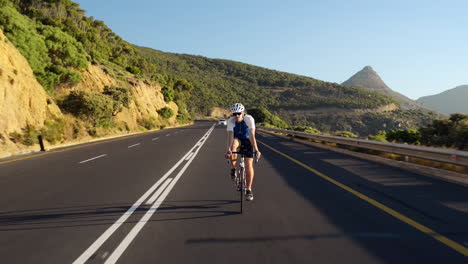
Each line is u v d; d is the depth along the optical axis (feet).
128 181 26.04
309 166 33.06
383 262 10.54
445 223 14.49
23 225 15.16
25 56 90.22
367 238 12.76
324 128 647.15
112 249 12.05
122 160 39.99
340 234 13.28
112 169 32.71
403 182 24.18
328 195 20.36
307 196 20.17
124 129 124.98
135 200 19.72
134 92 168.96
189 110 560.20
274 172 29.55
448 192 20.68
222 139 79.66
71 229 14.47
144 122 157.89
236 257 11.08
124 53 333.21
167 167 33.68
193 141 73.00
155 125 168.25
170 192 21.84
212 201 19.27
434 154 27.40
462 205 17.49
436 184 23.34
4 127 60.13
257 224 14.73
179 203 18.86
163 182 25.44
